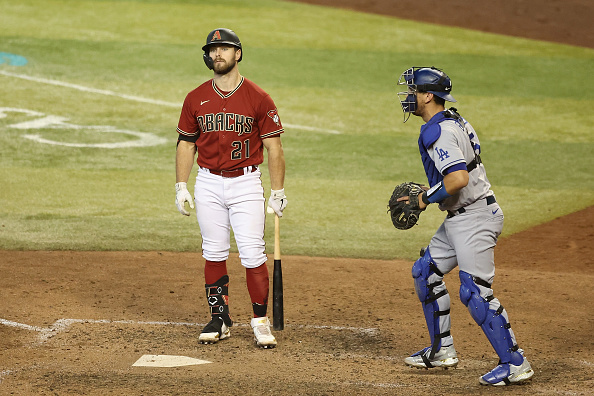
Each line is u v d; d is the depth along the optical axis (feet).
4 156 141.90
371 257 98.63
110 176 133.59
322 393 53.47
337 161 147.33
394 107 184.75
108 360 61.31
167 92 186.39
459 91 199.31
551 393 53.67
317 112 178.19
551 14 276.41
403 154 153.07
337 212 119.44
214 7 257.96
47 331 68.49
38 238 101.71
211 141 65.62
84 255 94.79
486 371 60.39
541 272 92.84
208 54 64.49
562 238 110.22
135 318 73.46
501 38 249.55
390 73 209.77
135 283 84.33
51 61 202.49
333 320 74.23
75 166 138.41
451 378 58.23
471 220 56.49
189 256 96.12
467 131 57.47
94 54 209.46
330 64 213.66
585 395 53.11
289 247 102.06
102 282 84.17
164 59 208.74
